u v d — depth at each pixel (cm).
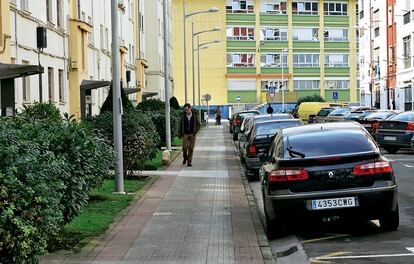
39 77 2370
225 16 8281
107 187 1652
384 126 2788
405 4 5000
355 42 8544
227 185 1808
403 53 5050
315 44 8462
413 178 1825
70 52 2858
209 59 8275
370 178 1005
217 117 6894
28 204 605
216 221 1203
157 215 1267
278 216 1018
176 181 1889
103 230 1086
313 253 924
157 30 5812
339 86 8531
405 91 5009
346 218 1088
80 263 848
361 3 6450
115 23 1591
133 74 4853
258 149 1905
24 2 2214
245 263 857
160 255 906
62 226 958
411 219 1165
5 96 1964
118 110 1566
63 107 2742
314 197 1001
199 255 907
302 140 1077
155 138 2017
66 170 881
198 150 3303
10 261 588
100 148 1165
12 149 625
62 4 2742
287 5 8412
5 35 1922
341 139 1070
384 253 895
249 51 8344
